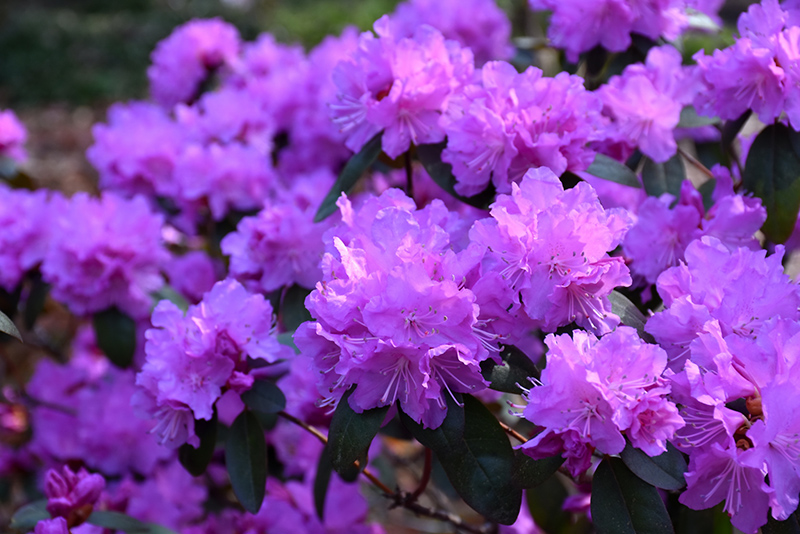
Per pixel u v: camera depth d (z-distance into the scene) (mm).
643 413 782
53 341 1665
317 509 983
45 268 1050
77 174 2783
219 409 1018
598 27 983
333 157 1250
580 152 880
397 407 826
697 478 787
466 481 821
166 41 1386
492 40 1303
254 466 896
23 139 1309
